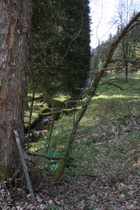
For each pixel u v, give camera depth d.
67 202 4.09
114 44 5.02
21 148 3.98
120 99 18.48
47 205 3.74
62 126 12.66
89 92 5.19
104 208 3.96
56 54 9.15
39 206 3.64
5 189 3.80
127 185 5.04
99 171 6.42
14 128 4.00
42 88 8.14
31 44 7.51
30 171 4.66
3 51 3.74
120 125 10.98
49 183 4.79
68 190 4.78
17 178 4.09
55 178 4.87
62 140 10.28
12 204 3.56
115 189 4.96
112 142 9.17
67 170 6.24
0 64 3.74
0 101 3.81
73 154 8.28
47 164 6.17
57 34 8.28
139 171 5.78
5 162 3.94
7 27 3.71
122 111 13.80
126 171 6.03
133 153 7.37
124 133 9.95
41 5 7.53
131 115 12.15
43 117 15.15
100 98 20.69
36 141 11.22
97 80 5.13
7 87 3.83
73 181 5.50
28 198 3.85
